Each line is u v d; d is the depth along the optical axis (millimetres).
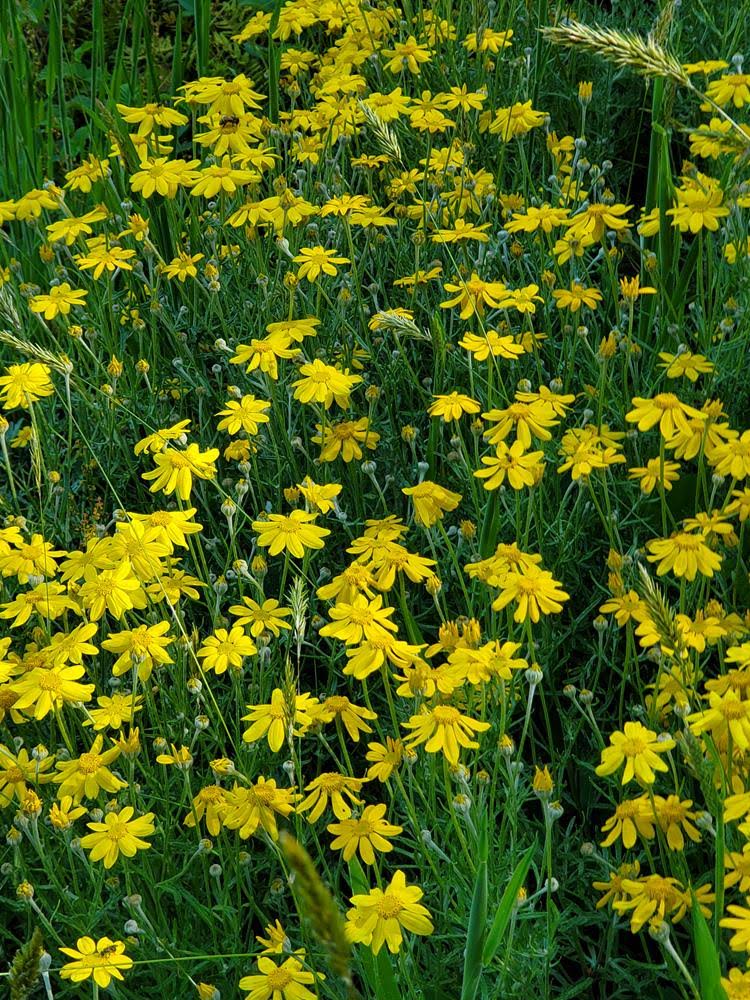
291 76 1385
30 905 787
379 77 1285
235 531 912
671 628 709
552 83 1307
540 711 910
